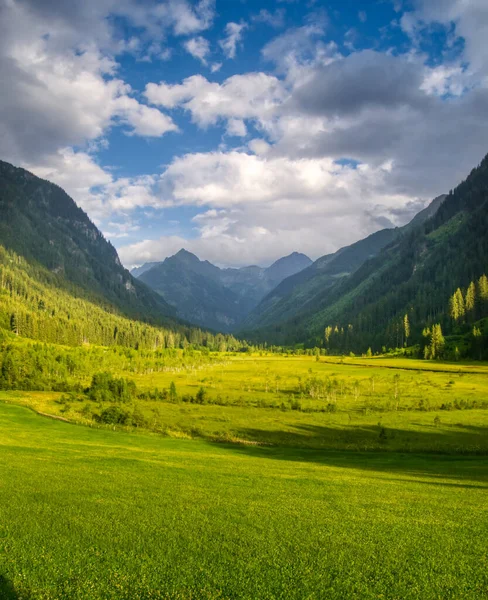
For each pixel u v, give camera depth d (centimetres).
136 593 1750
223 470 4875
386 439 8838
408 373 19975
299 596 1750
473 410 11762
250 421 10588
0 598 1695
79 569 1938
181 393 15150
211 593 1759
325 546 2322
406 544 2392
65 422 9519
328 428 9938
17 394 13050
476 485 4716
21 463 4391
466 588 1858
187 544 2281
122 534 2388
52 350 19412
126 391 13475
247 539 2386
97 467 4500
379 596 1770
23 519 2564
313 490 3962
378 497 3766
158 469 4628
